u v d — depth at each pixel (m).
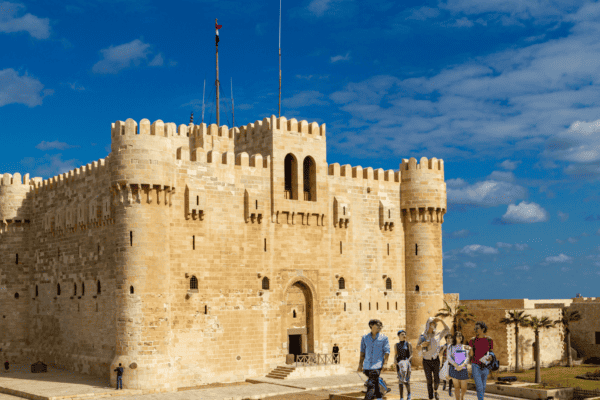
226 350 59.88
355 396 36.69
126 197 54.47
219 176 61.09
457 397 26.27
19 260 74.56
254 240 62.84
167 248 56.09
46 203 72.19
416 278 72.75
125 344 53.28
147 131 55.06
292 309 65.44
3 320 73.44
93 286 61.34
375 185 72.44
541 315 77.06
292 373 60.25
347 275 68.94
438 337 28.61
